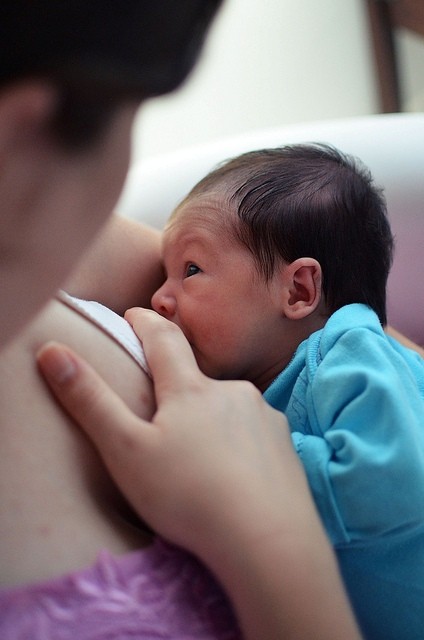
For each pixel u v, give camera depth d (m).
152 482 0.56
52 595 0.50
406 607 0.74
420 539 0.73
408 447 0.70
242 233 0.94
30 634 0.48
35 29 0.31
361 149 1.32
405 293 1.31
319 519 0.60
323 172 0.99
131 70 0.33
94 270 0.90
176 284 0.96
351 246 0.97
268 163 1.00
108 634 0.51
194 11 0.35
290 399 0.82
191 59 0.36
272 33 2.39
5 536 0.52
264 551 0.55
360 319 0.84
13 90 0.33
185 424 0.59
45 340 0.61
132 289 0.95
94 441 0.58
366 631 0.75
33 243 0.37
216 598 0.57
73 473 0.58
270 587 0.54
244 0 2.32
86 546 0.54
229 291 0.93
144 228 1.01
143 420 0.62
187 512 0.55
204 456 0.57
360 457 0.69
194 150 1.38
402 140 1.33
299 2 2.41
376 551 0.73
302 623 0.54
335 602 0.55
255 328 0.92
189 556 0.57
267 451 0.60
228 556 0.54
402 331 1.33
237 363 0.93
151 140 2.26
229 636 0.56
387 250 1.02
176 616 0.54
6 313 0.39
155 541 0.57
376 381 0.74
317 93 2.48
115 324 0.70
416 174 1.30
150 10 0.33
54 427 0.58
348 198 0.98
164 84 0.35
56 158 0.36
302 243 0.94
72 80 0.33
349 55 2.51
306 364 0.82
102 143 0.37
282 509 0.57
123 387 0.64
